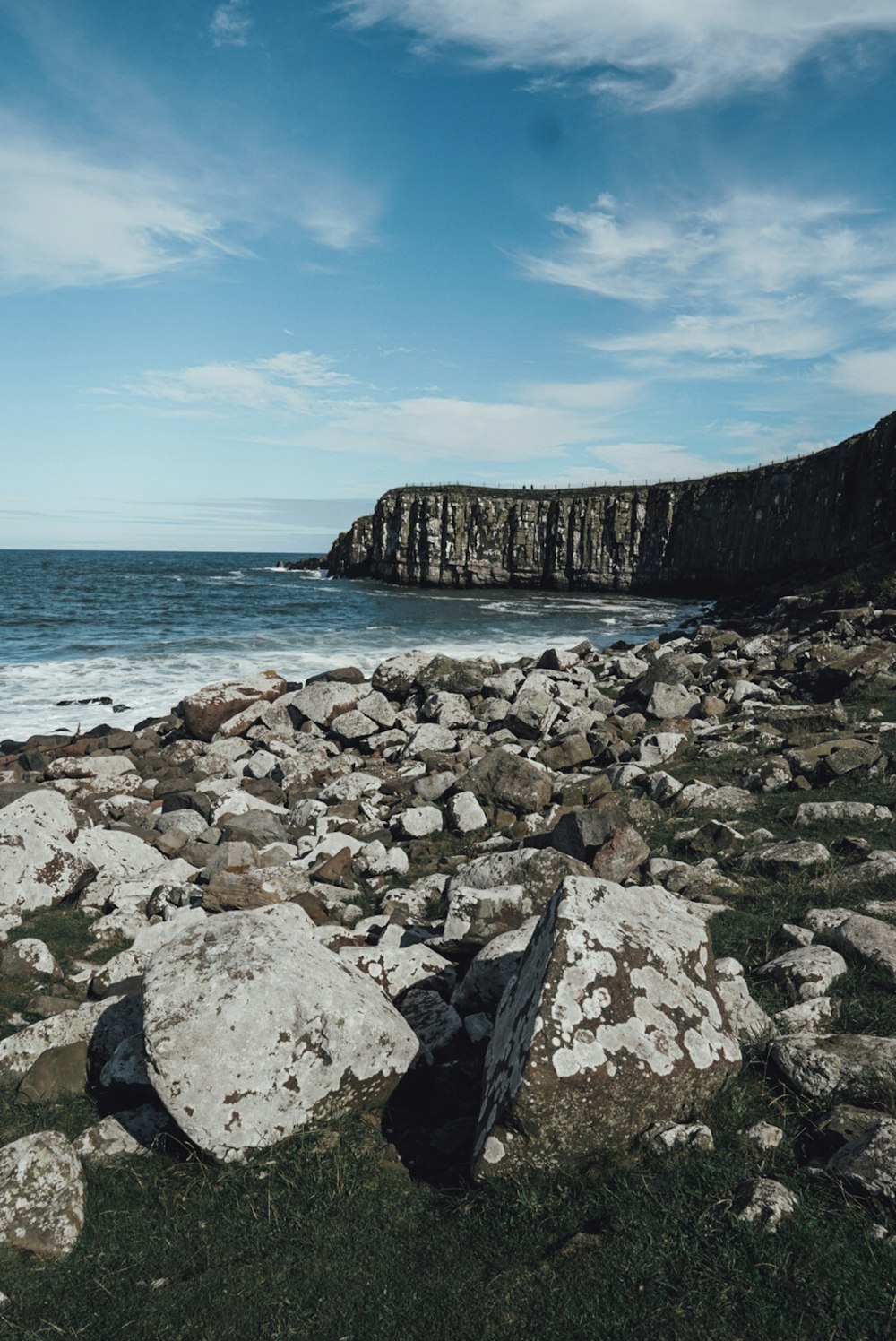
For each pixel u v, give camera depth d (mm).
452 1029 5766
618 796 10969
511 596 80125
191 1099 4664
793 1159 4188
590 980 4484
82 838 10938
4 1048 6391
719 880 8289
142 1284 3967
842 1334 3221
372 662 33594
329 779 16547
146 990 5074
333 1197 4359
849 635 24562
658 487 87500
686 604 69750
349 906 9055
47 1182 4465
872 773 11156
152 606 58562
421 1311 3613
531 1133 4168
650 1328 3359
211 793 15195
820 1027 5375
